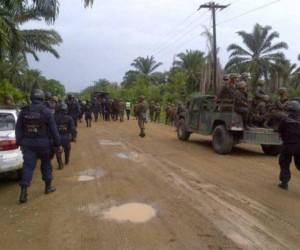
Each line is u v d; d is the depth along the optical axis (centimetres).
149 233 536
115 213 621
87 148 1375
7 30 1505
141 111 1788
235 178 889
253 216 614
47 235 532
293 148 770
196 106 1508
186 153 1273
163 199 702
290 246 500
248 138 1223
